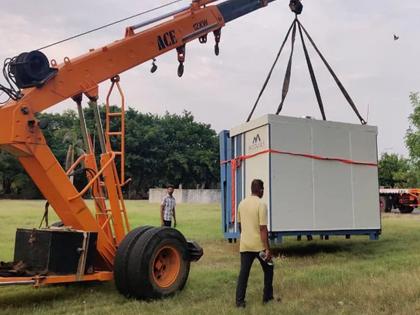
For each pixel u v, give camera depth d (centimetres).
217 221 2084
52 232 654
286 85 1098
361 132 1195
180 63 834
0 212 2570
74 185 750
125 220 764
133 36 774
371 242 1343
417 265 915
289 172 1093
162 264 722
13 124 637
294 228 1081
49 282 639
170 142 7300
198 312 611
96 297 718
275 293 706
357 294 675
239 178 1192
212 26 873
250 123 1150
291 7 1059
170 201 1420
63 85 694
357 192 1171
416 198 2892
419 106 2605
